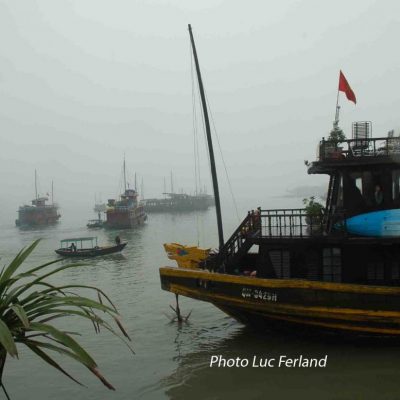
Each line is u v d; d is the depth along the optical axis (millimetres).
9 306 5172
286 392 10430
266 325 13375
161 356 13156
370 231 12406
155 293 22797
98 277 29078
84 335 15641
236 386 10859
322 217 13781
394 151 12391
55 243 58719
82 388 11234
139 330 16016
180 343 14266
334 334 12500
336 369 11414
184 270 13648
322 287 11977
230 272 14398
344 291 11859
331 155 12703
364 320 11844
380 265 12594
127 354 13500
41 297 5387
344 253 12812
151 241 53500
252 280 12617
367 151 12859
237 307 12992
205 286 13297
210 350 13367
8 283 5359
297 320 12555
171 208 131125
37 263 38250
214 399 10273
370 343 12422
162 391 10812
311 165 13727
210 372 11742
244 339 14000
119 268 32875
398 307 11570
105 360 13062
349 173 12773
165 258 37469
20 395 11070
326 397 10109
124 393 10812
